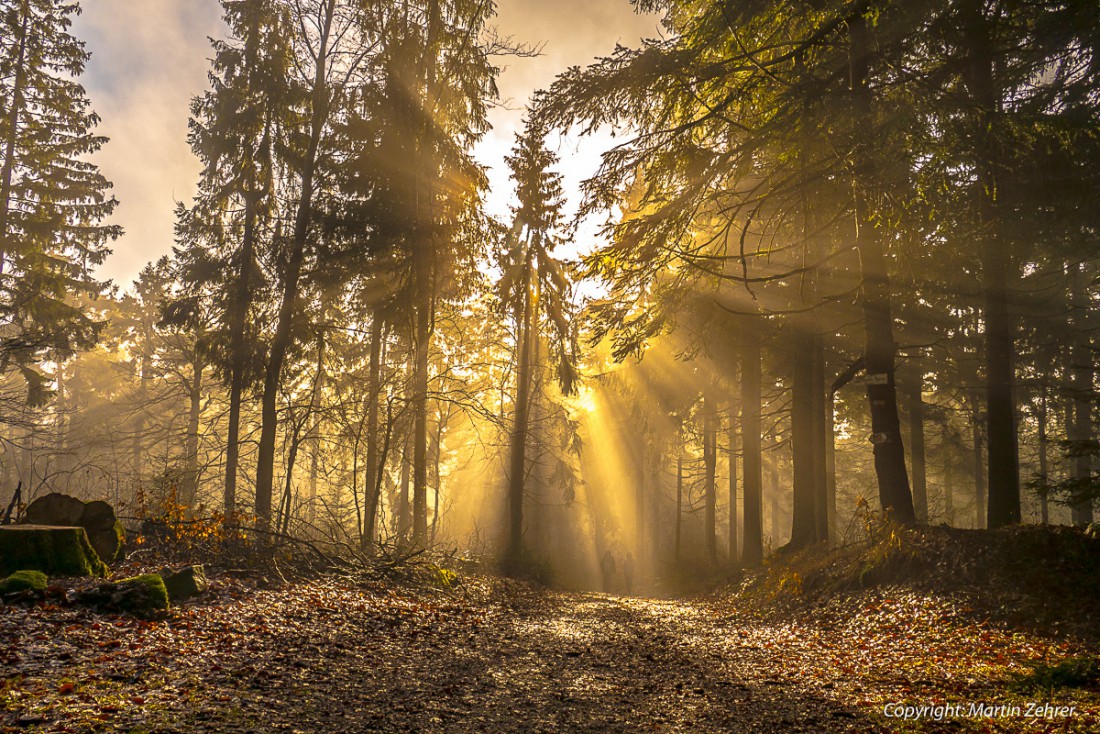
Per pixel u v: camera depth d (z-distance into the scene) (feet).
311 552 43.24
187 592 28.60
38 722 14.44
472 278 69.67
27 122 90.68
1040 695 20.04
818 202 41.96
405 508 85.81
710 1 37.04
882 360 43.42
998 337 45.55
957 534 37.91
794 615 41.24
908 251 42.27
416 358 64.75
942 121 31.17
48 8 89.86
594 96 35.09
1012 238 45.78
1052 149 36.04
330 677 20.92
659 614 47.78
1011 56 41.50
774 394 84.28
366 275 67.46
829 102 32.09
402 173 63.87
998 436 45.24
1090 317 69.31
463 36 63.62
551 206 81.61
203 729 15.05
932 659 26.78
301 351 71.31
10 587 24.44
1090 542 32.53
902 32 33.19
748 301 61.21
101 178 95.66
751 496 71.97
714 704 20.85
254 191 74.33
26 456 123.65
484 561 68.64
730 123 36.76
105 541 33.63
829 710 20.13
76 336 90.84
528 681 22.94
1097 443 31.86
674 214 37.11
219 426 128.26
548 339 85.87
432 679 22.06
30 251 88.22
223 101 71.82
